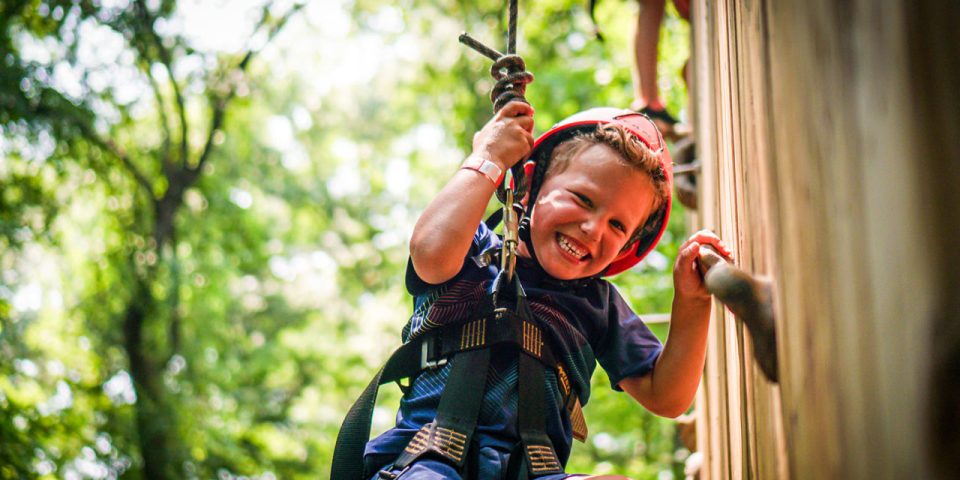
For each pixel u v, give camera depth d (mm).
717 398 2887
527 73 2545
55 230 13062
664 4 5098
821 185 1482
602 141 2510
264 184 17953
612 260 2527
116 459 13266
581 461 10625
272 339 19969
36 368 13234
